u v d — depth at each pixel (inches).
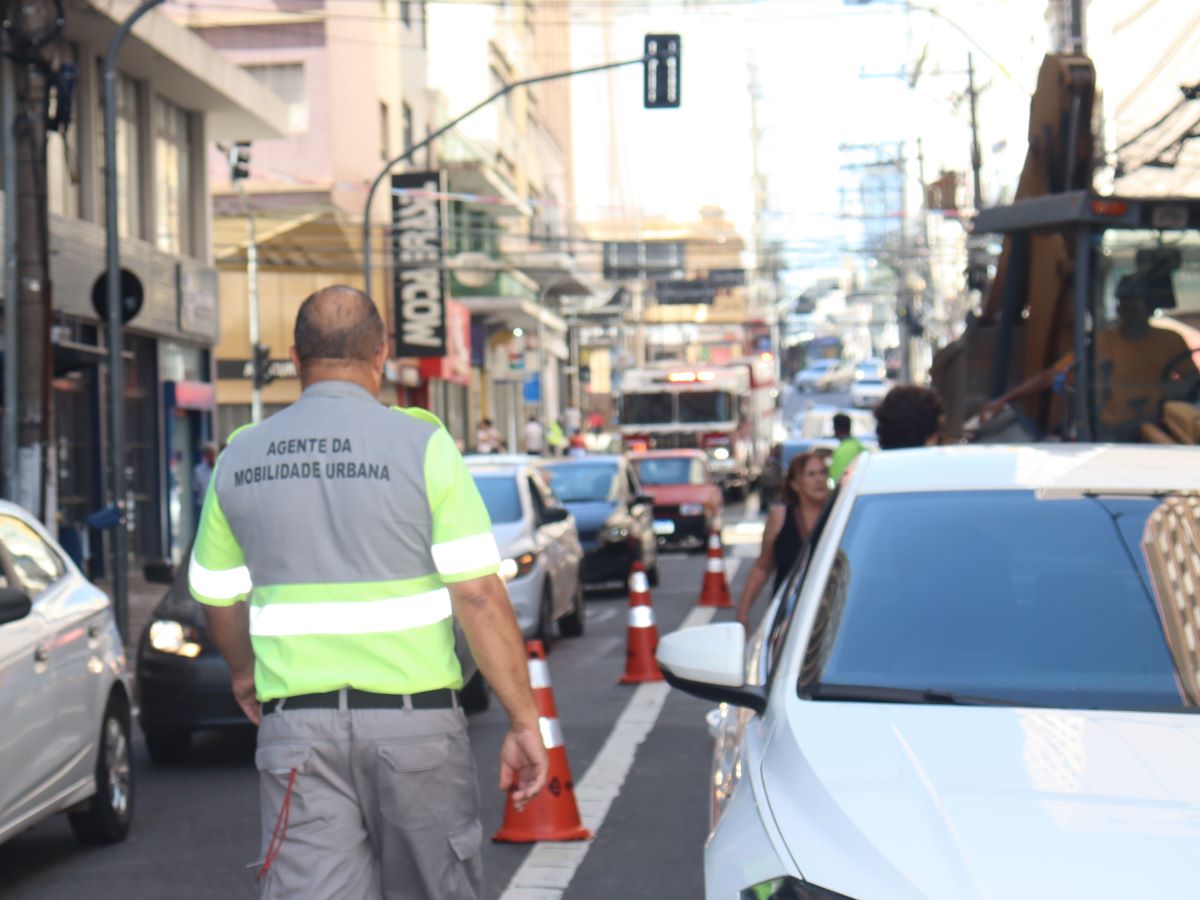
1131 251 649.0
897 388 435.2
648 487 1510.8
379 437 203.5
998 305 780.0
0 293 1039.0
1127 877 158.7
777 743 203.0
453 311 2549.2
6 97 805.2
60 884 377.7
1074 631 221.8
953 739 193.6
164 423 1471.5
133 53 1357.0
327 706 199.3
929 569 235.3
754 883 173.5
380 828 202.4
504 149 3073.3
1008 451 274.1
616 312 4028.1
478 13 2987.2
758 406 2556.6
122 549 893.8
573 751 527.2
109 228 916.0
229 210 2225.6
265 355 1704.0
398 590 201.2
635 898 347.6
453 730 203.3
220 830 432.8
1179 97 1255.5
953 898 159.3
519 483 800.3
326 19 2261.3
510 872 371.2
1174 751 187.6
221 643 220.4
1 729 345.1
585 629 895.1
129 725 435.2
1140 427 643.5
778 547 536.1
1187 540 234.4
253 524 204.7
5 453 809.5
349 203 2263.8
